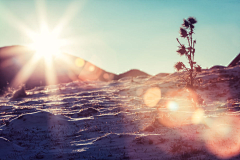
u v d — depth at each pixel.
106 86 76.31
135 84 71.00
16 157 12.23
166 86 56.09
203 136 12.41
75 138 16.73
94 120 23.38
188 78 24.47
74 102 45.00
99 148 12.60
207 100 39.72
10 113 34.91
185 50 22.84
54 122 22.38
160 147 11.51
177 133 13.53
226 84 48.53
